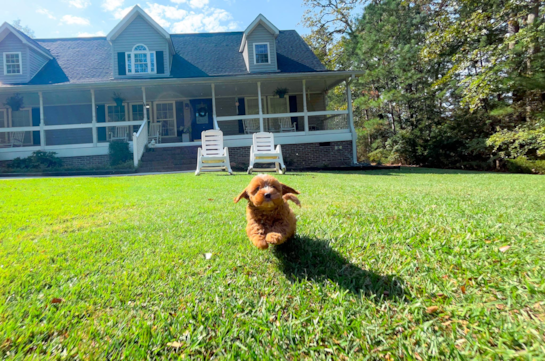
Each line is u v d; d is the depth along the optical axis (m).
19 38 12.77
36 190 5.12
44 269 1.58
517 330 0.97
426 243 1.86
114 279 1.45
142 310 1.19
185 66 14.34
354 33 21.09
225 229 2.34
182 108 15.16
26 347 0.97
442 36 13.02
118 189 5.17
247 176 7.75
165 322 1.10
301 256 1.71
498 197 3.77
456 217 2.55
